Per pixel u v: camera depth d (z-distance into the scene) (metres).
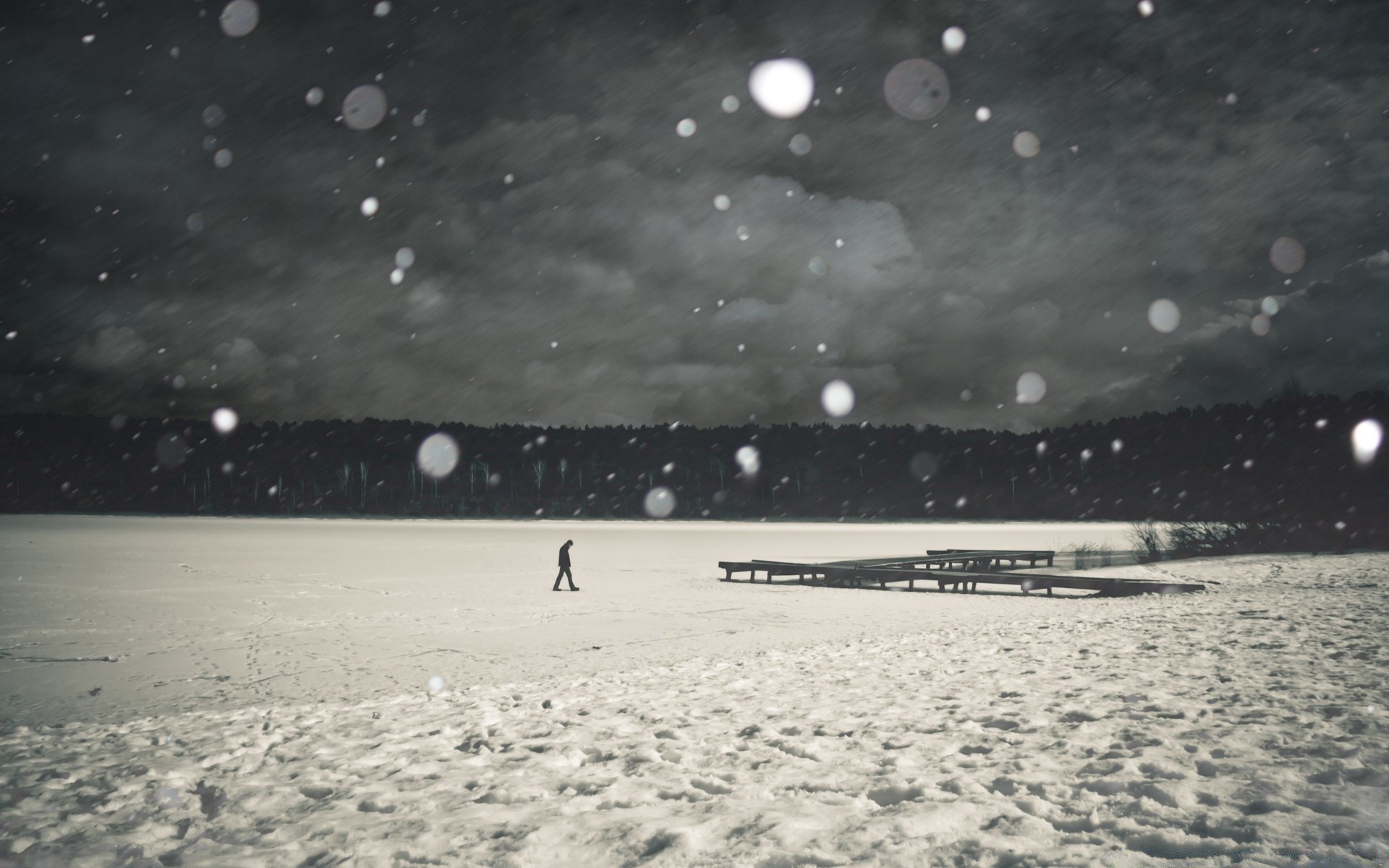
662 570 32.16
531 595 22.39
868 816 3.60
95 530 66.62
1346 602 12.69
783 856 3.16
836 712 5.96
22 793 4.74
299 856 3.48
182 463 179.25
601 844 3.41
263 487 161.25
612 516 133.12
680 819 3.69
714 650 13.02
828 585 26.02
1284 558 25.86
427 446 190.38
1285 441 37.66
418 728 6.37
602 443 193.25
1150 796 3.63
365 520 110.25
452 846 3.49
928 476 154.25
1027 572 29.22
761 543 57.44
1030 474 144.88
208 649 13.31
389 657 12.55
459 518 127.19
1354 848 2.94
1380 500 30.84
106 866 3.50
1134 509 113.38
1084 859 2.97
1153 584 20.03
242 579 25.98
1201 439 129.75
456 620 17.12
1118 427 152.75
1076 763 4.22
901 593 23.66
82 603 19.64
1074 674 7.02
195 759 5.54
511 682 10.37
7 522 85.06
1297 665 6.89
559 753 5.16
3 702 9.53
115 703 9.45
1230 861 2.88
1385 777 3.71
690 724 5.87
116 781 4.94
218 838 3.82
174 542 48.69
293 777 4.90
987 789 3.90
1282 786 3.65
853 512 138.00
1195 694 5.80
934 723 5.41
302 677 10.96
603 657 12.44
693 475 167.62
